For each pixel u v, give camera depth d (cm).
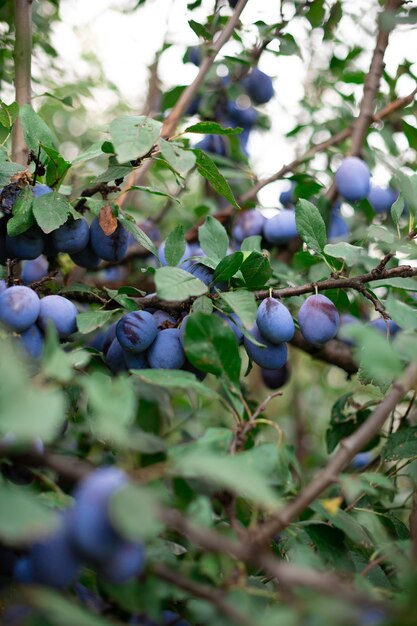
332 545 80
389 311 76
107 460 91
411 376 70
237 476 62
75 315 84
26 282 108
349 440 69
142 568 63
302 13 122
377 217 124
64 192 94
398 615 59
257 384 161
